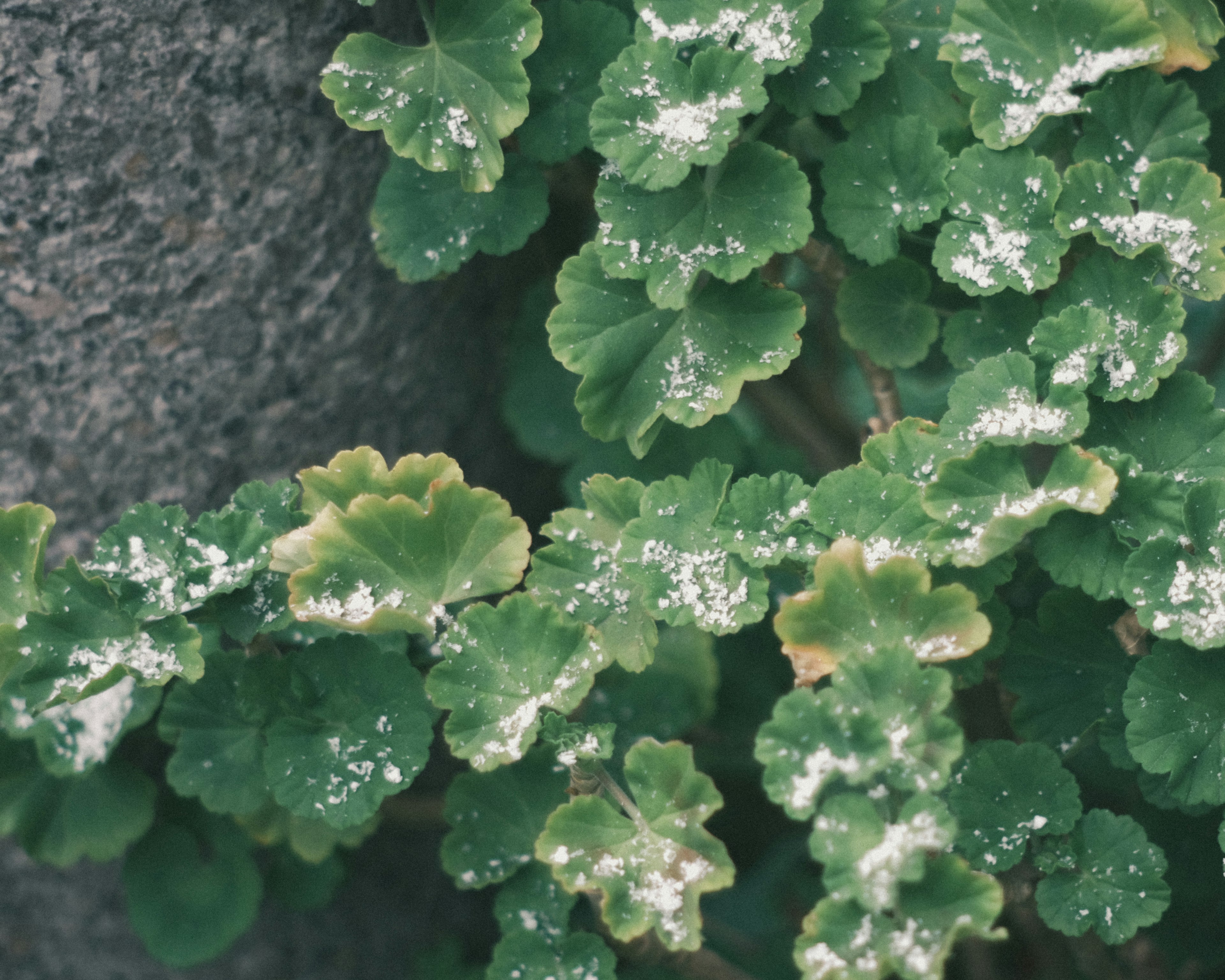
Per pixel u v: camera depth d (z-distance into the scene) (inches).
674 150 47.2
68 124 49.4
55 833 52.3
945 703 45.3
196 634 47.1
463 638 47.3
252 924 54.7
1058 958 51.6
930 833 44.8
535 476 55.5
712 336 48.0
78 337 50.6
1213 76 49.5
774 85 48.5
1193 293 47.7
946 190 48.4
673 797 46.7
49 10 48.7
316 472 47.6
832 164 48.9
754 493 47.5
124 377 51.0
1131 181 48.4
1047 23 48.3
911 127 48.5
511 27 48.0
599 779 47.4
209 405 51.6
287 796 47.3
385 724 47.5
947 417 47.4
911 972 44.8
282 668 47.8
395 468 47.7
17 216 49.7
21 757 52.1
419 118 48.1
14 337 50.4
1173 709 46.8
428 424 53.5
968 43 48.3
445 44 48.3
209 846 53.6
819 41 48.6
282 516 48.2
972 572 47.1
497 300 53.6
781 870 57.3
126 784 52.6
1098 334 47.2
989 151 48.3
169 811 53.4
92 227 50.0
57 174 49.6
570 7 49.0
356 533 47.2
